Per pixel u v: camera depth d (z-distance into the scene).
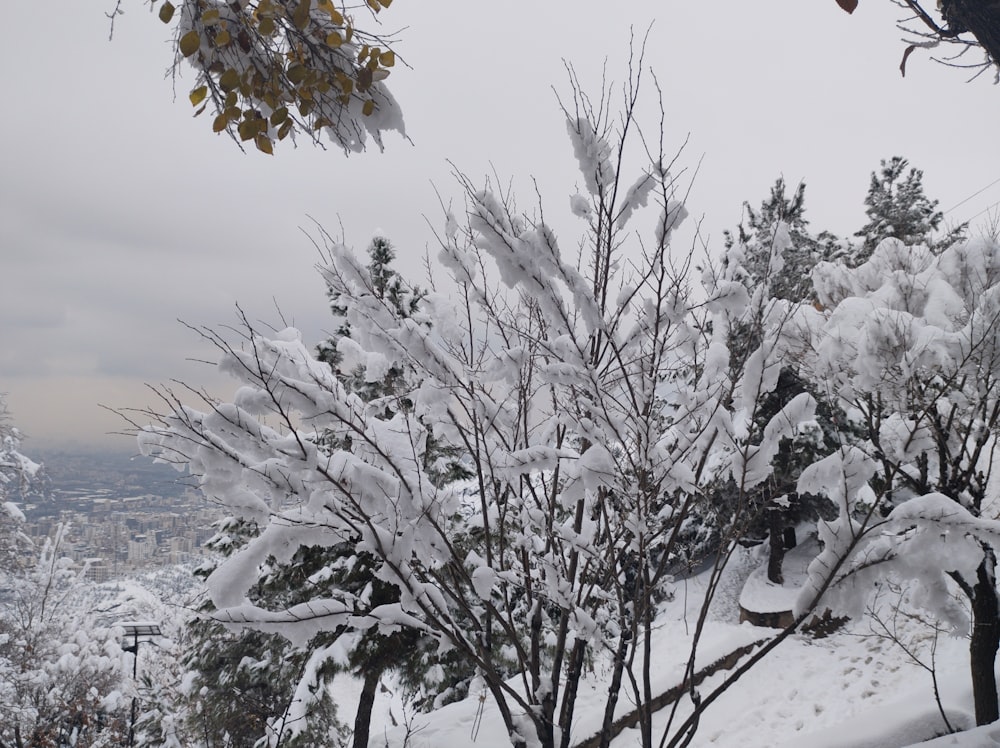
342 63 2.32
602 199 3.57
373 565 9.45
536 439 4.66
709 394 4.01
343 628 10.19
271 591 10.05
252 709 11.22
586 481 3.62
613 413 3.77
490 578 3.70
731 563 20.06
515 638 4.07
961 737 5.89
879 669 11.46
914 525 3.65
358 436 3.53
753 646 13.76
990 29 2.23
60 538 17.77
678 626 15.85
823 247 19.38
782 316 4.02
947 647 11.24
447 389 3.82
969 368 6.03
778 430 3.72
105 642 18.98
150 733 16.30
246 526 11.45
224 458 3.04
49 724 16.75
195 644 13.46
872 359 6.14
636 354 4.13
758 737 10.62
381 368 4.24
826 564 3.73
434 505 3.64
